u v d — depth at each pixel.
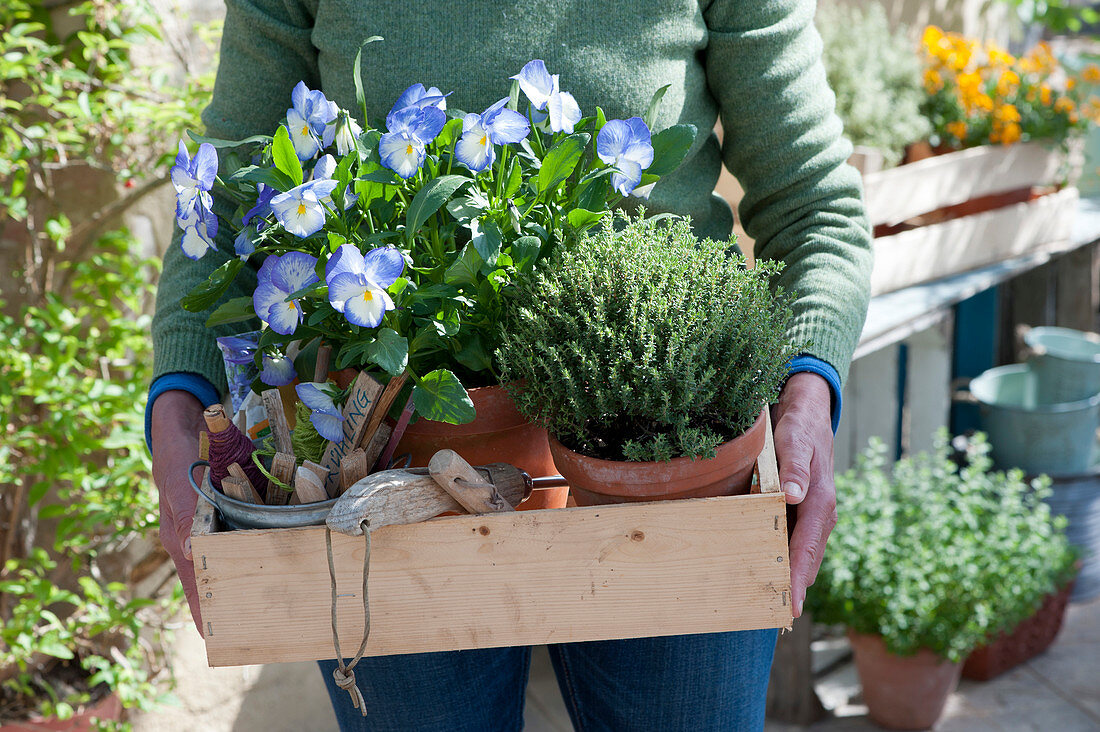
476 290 0.81
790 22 1.04
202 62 1.90
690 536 0.76
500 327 0.81
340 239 0.78
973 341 3.58
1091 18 3.65
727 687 1.04
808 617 2.48
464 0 0.97
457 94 0.98
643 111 0.99
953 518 2.54
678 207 1.03
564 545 0.77
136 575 1.95
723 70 1.05
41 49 1.68
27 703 1.85
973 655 2.71
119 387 1.70
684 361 0.74
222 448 0.78
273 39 1.07
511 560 0.77
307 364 0.85
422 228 0.84
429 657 1.03
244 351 0.93
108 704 1.84
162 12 1.83
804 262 1.02
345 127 0.82
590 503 0.81
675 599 0.78
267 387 0.91
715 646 1.02
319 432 0.78
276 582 0.77
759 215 1.10
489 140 0.79
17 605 1.91
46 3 1.80
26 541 1.91
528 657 1.17
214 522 0.81
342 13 1.00
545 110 0.89
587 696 1.11
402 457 0.86
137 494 1.75
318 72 1.10
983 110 2.75
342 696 1.07
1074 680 2.72
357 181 0.80
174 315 1.03
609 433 0.81
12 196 1.68
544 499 0.91
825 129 1.07
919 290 2.59
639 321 0.76
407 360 0.76
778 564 0.77
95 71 1.80
